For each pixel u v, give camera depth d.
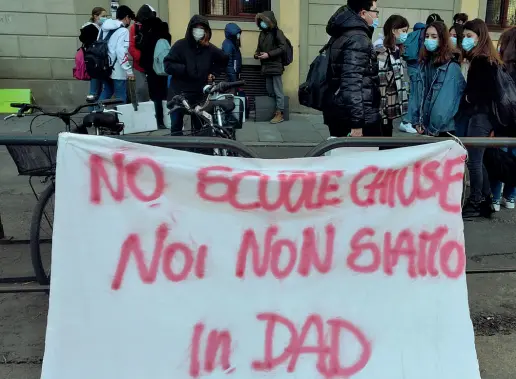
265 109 8.89
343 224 2.28
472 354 2.37
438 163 2.36
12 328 2.93
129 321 2.16
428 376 2.30
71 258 2.14
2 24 8.95
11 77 9.19
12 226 4.32
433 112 4.45
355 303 2.29
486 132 4.43
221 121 4.38
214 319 2.20
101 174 2.13
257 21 8.48
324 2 9.40
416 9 9.85
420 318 2.34
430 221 2.37
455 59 4.52
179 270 2.19
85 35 7.41
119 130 3.62
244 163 2.23
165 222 2.17
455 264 2.41
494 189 4.82
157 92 7.47
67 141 2.11
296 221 2.24
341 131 4.14
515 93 4.20
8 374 2.54
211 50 5.56
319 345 2.25
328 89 3.89
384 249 2.32
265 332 2.22
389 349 2.29
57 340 2.13
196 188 2.18
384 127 4.67
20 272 3.49
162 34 7.35
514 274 3.72
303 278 2.25
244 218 2.21
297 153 6.97
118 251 2.15
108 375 2.14
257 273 2.22
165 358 2.16
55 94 9.34
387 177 2.29
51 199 3.23
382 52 4.54
